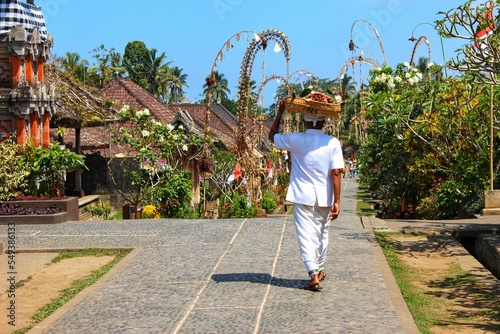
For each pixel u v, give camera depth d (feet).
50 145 58.75
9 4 59.67
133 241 38.42
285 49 69.10
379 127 73.51
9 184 52.01
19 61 57.82
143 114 69.00
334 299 24.45
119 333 21.39
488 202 49.14
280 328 21.22
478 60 40.55
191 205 69.31
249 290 26.05
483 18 37.93
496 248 34.06
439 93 59.67
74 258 35.06
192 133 75.51
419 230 40.98
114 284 27.89
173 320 22.54
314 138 25.52
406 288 27.86
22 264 33.73
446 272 30.91
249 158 72.02
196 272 29.53
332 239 37.19
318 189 25.38
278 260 31.55
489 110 53.78
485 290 27.45
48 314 24.91
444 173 68.08
